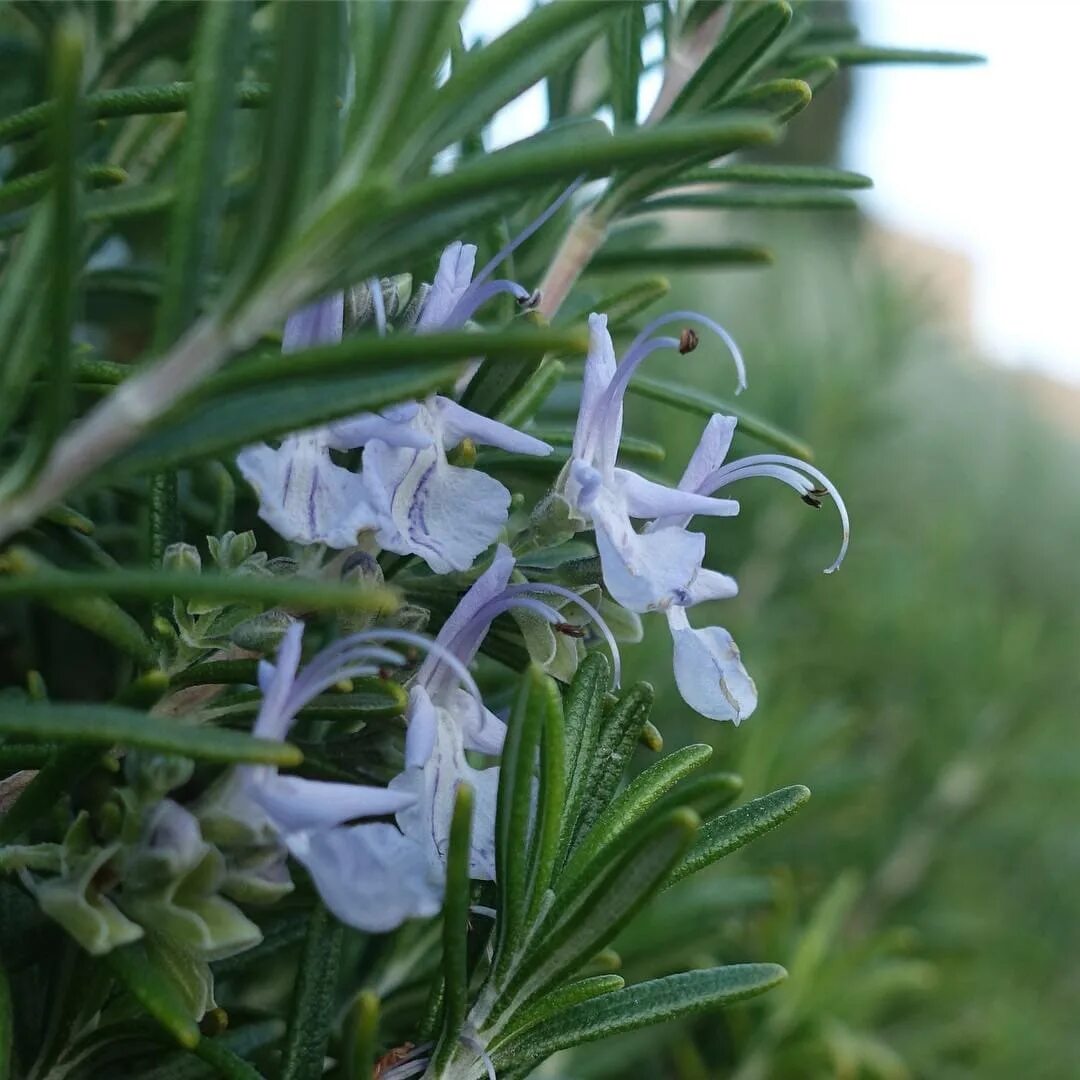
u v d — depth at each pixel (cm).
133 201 14
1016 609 48
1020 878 34
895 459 50
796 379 34
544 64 12
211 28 11
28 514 12
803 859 28
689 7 17
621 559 14
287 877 13
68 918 12
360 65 12
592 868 13
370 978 16
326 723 15
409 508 13
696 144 11
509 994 13
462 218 12
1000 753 31
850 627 34
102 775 13
